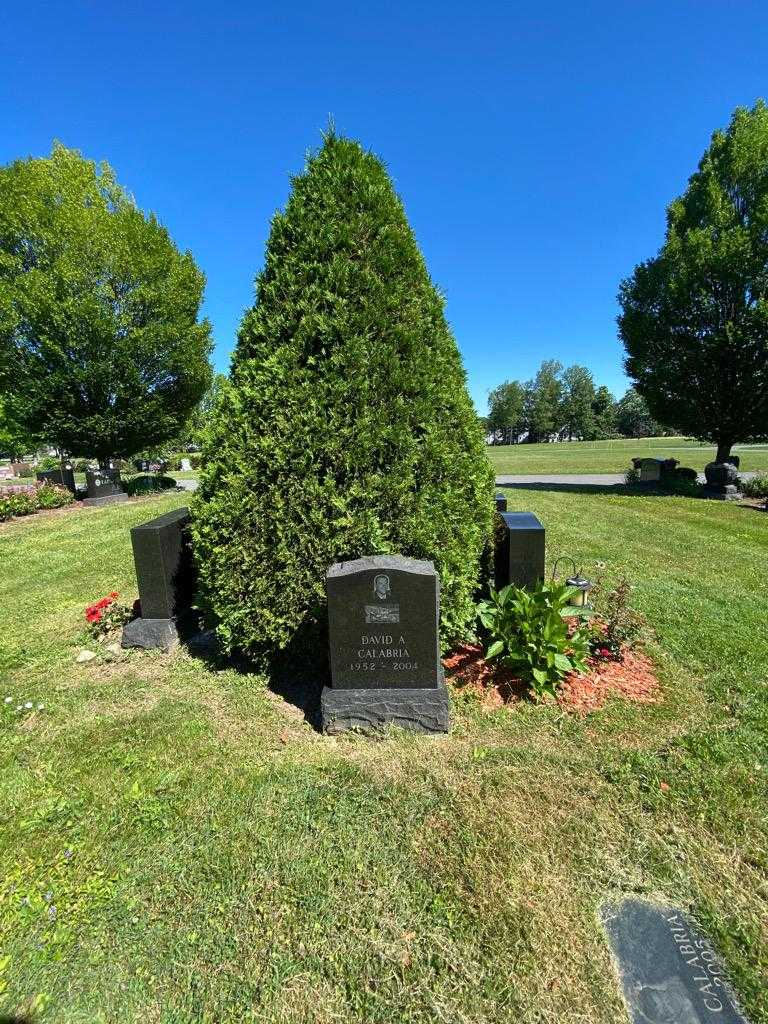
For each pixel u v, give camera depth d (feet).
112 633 16.34
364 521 11.55
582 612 12.91
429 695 10.52
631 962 6.17
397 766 9.62
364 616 10.50
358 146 12.68
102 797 8.98
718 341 45.52
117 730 11.05
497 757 9.82
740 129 46.34
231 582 11.94
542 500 43.14
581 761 9.69
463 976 6.02
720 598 18.53
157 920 6.73
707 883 7.18
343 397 11.46
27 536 32.71
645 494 49.11
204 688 12.89
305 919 6.70
